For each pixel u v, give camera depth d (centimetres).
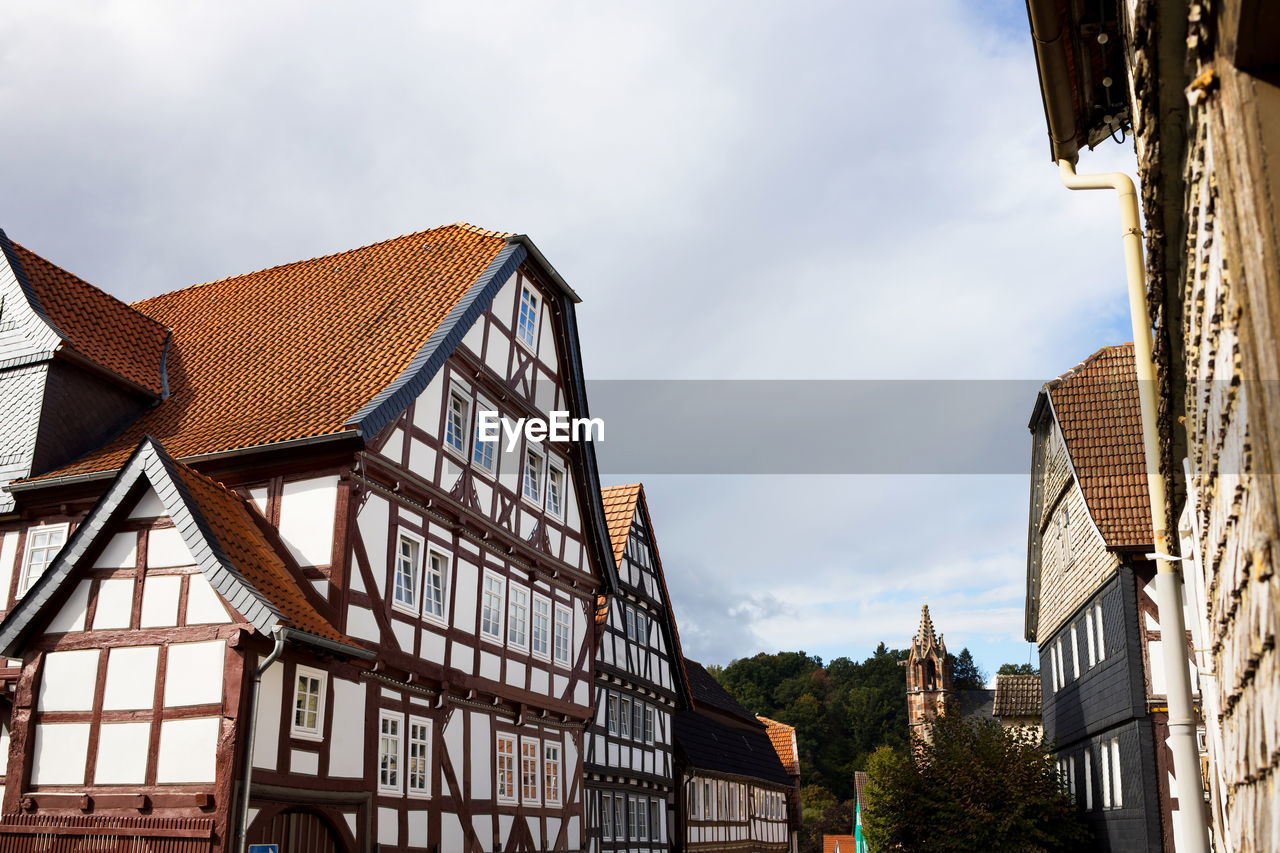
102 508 1295
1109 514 2086
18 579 1551
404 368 1580
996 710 3525
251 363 1784
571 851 1956
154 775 1192
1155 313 521
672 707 3062
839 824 8238
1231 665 461
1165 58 359
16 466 1586
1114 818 2139
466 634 1666
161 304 2136
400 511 1530
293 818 1265
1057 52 671
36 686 1277
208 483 1401
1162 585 658
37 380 1620
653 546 3030
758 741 4197
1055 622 2722
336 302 1906
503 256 1850
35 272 1758
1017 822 2197
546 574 1969
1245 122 291
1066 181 736
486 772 1698
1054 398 2280
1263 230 283
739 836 3612
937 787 2283
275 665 1247
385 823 1420
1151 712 1975
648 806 2798
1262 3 270
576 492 2134
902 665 10925
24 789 1245
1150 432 669
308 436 1436
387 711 1459
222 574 1217
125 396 1734
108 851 1178
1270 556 309
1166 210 437
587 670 2100
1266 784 390
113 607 1275
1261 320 287
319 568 1395
